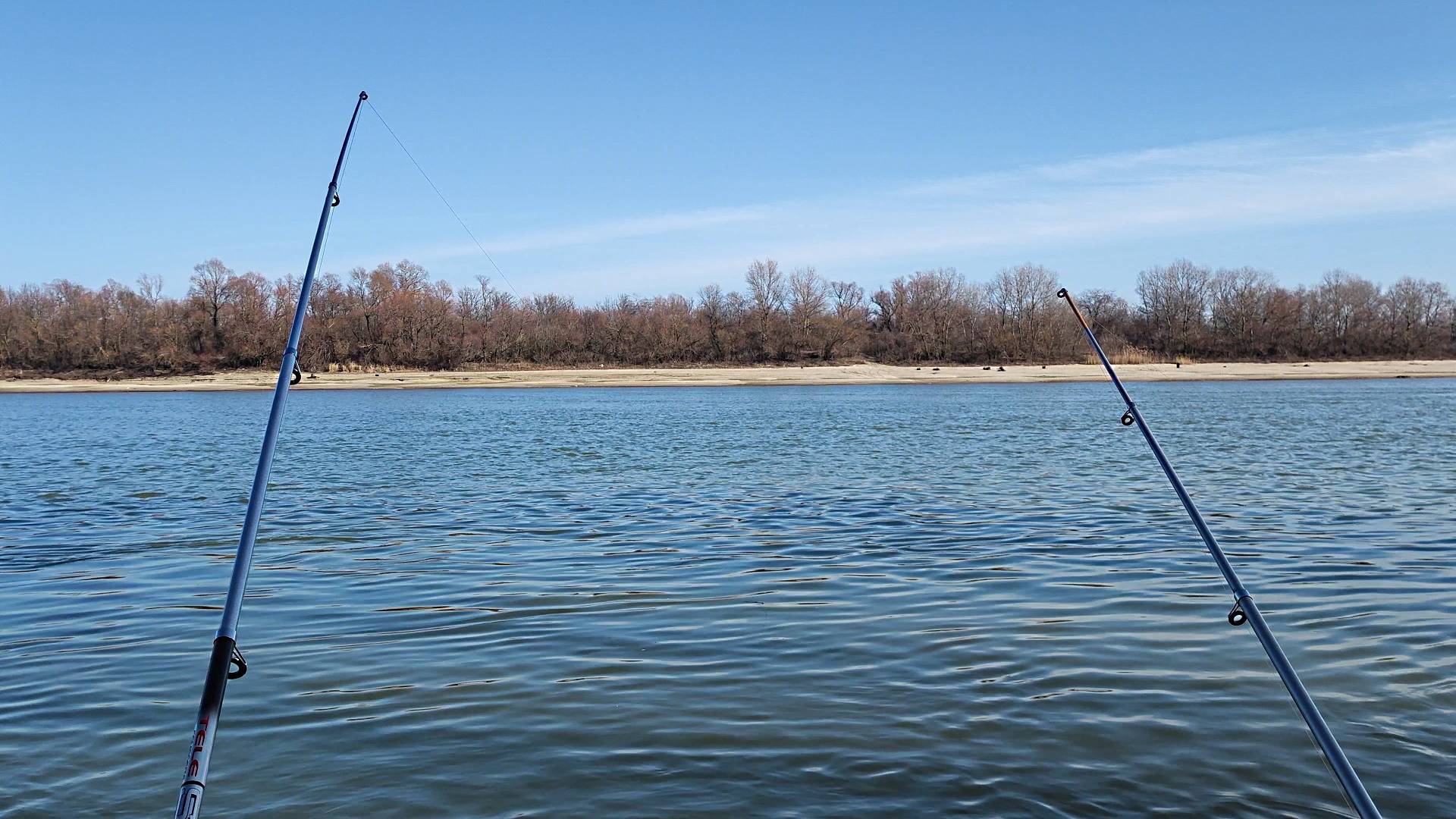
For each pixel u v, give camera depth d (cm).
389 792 604
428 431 3669
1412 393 5972
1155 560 1201
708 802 588
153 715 729
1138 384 7675
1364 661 811
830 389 7469
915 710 720
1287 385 7256
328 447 3008
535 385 8212
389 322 9388
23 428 4131
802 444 2895
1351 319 10769
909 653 849
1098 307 11356
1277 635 884
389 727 700
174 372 9212
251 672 820
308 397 7019
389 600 1061
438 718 715
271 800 595
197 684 796
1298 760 630
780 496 1811
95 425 4269
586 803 589
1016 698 739
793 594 1062
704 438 3198
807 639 896
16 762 649
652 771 627
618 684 782
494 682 788
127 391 8194
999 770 621
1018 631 909
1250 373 8756
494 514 1639
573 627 945
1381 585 1061
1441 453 2456
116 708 745
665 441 3097
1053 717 702
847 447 2802
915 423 3800
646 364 9888
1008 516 1542
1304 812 565
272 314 9406
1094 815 565
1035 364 9875
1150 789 594
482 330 9719
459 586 1120
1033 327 10125
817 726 692
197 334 9362
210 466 2506
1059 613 968
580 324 10006
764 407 5175
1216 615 953
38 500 1881
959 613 974
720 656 849
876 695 749
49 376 9206
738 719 708
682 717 713
